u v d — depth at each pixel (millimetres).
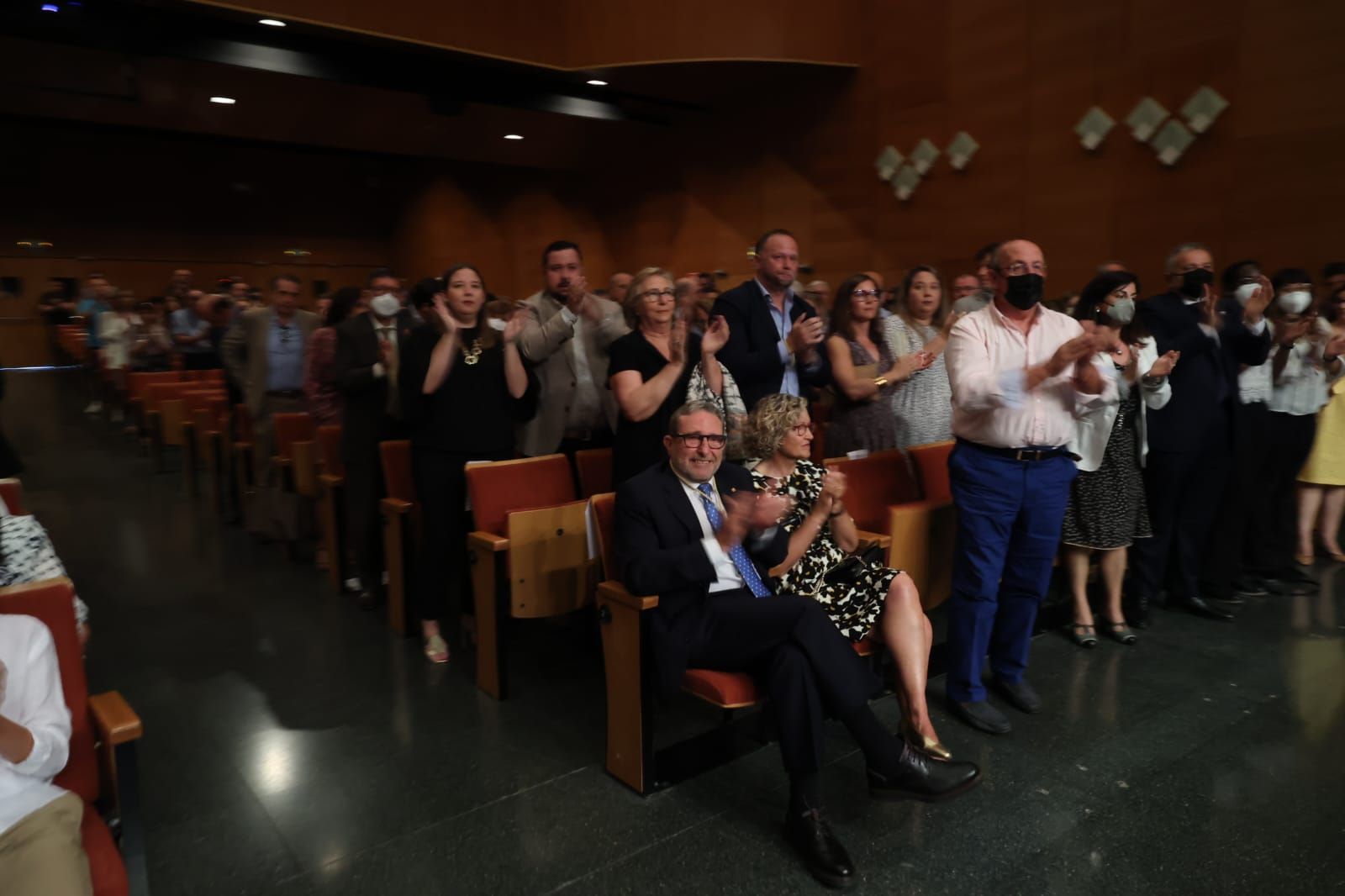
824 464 3143
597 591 2447
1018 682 2926
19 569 1940
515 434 3732
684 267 11898
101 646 3490
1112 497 3348
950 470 2789
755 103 10516
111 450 7953
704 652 2254
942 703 2951
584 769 2529
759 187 10664
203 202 14883
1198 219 6930
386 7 7980
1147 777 2461
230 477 5430
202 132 11023
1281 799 2342
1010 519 2715
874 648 2582
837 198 9828
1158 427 3514
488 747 2662
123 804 1611
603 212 13031
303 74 8188
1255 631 3568
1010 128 8133
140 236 14453
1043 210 7965
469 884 2010
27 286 13688
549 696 3031
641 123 11086
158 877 2043
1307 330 4012
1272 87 6430
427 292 3348
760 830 2219
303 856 2125
